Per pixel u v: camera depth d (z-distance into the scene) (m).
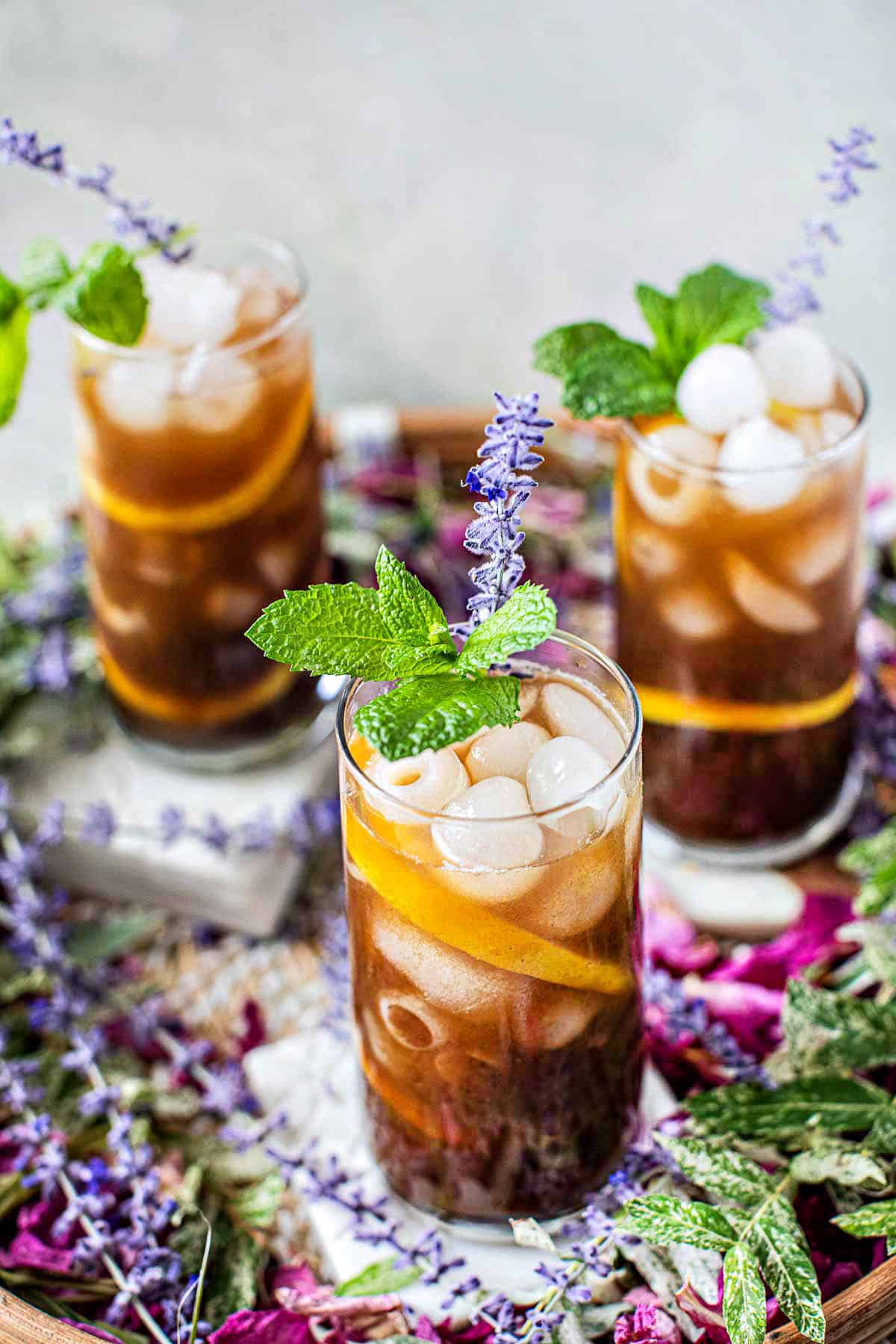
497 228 1.21
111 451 0.67
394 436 0.82
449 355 1.22
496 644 0.53
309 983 0.69
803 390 0.64
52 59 1.18
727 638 0.65
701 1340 0.57
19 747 0.73
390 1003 0.56
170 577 0.69
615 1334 0.56
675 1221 0.56
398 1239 0.60
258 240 0.71
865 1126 0.59
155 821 0.72
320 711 0.75
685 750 0.67
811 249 0.66
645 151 1.20
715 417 0.63
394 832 0.54
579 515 0.81
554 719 0.56
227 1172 0.62
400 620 0.54
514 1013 0.55
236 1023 0.68
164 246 0.67
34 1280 0.60
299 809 0.71
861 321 1.20
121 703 0.73
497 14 1.17
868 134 0.63
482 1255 0.59
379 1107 0.59
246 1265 0.60
